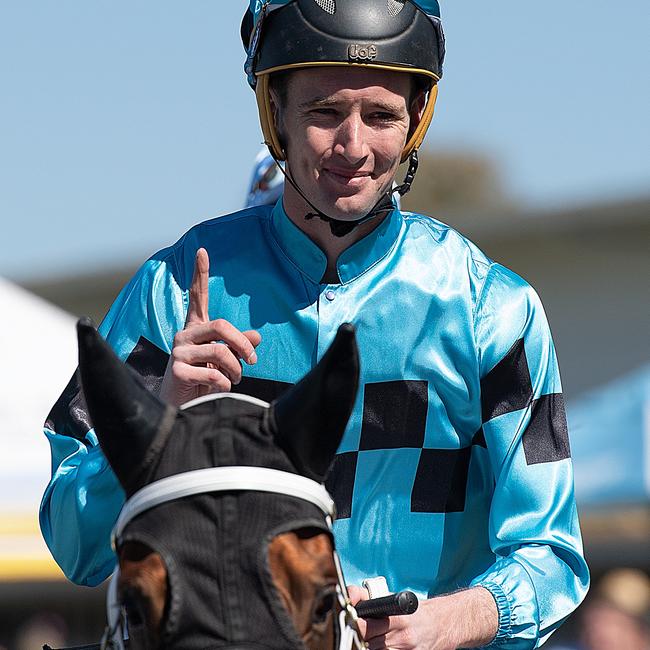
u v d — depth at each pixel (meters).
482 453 5.90
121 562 4.19
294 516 4.17
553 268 27.45
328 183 5.44
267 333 5.75
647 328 26.34
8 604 24.52
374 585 5.21
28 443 17.05
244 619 3.98
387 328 5.70
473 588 5.45
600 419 18.45
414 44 5.44
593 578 21.12
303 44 5.38
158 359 5.83
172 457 4.30
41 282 34.47
